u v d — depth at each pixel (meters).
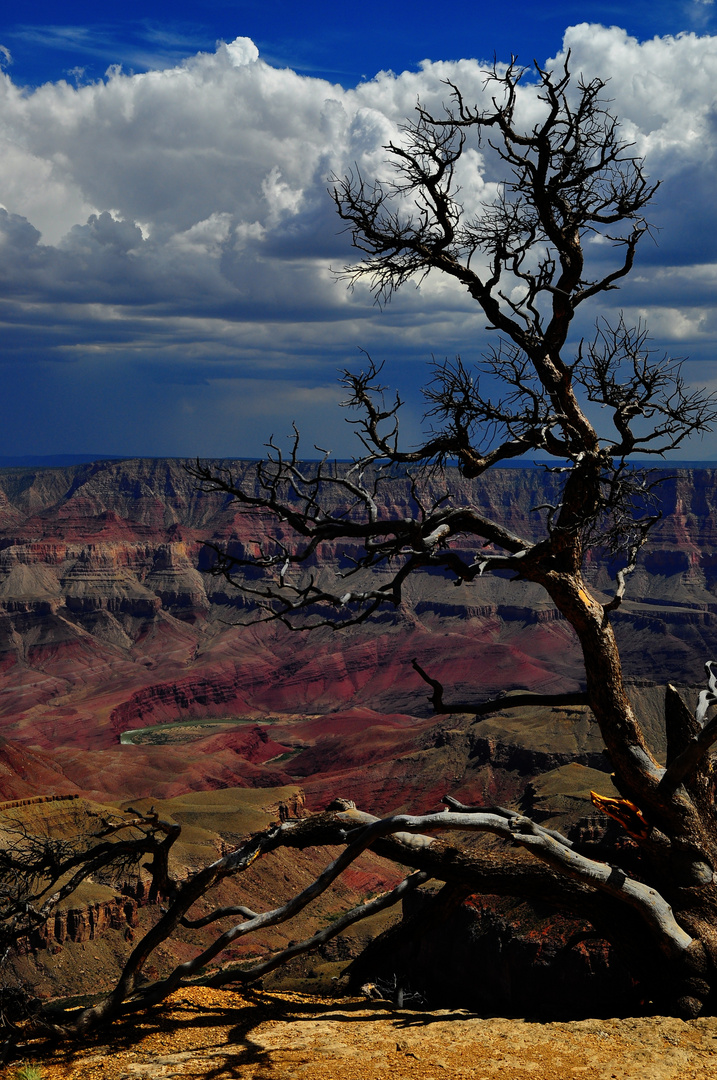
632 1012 15.65
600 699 17.20
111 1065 13.55
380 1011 16.28
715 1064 12.71
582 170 17.69
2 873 15.52
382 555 17.45
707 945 15.27
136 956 15.92
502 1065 12.90
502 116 17.69
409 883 17.22
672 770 16.27
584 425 17.70
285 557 17.03
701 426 17.44
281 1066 13.20
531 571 17.44
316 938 17.55
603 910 16.33
